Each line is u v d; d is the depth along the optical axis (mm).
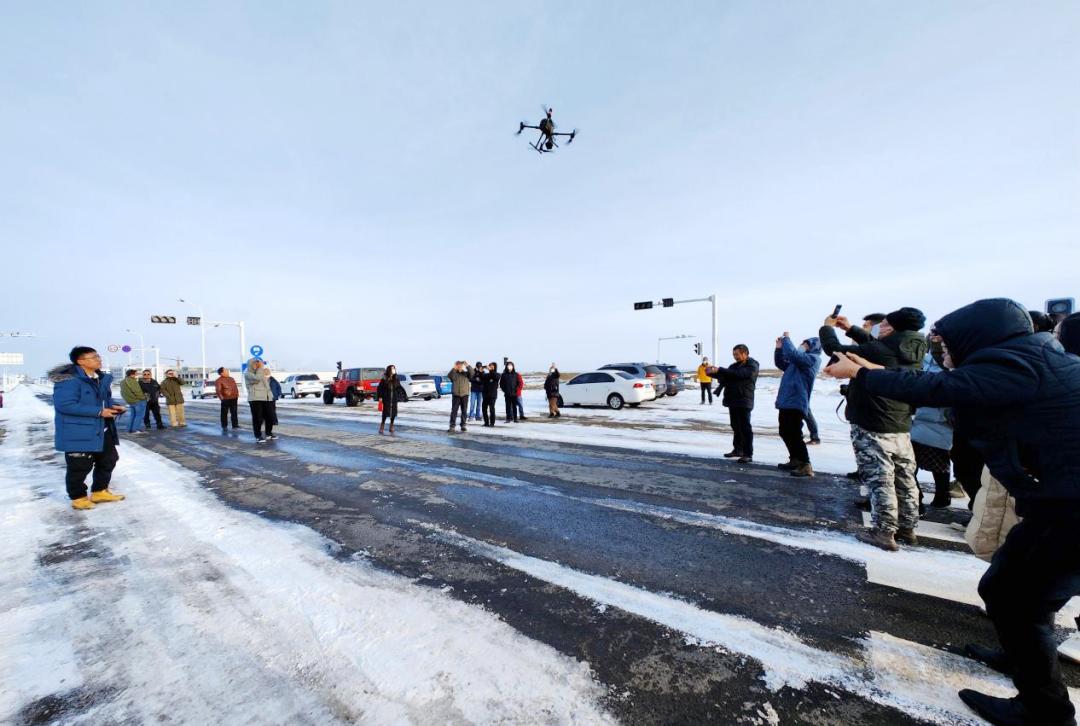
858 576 2949
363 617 2465
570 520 4113
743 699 1823
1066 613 2477
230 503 4730
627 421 11773
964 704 1797
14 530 3928
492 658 2094
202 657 2127
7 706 1820
